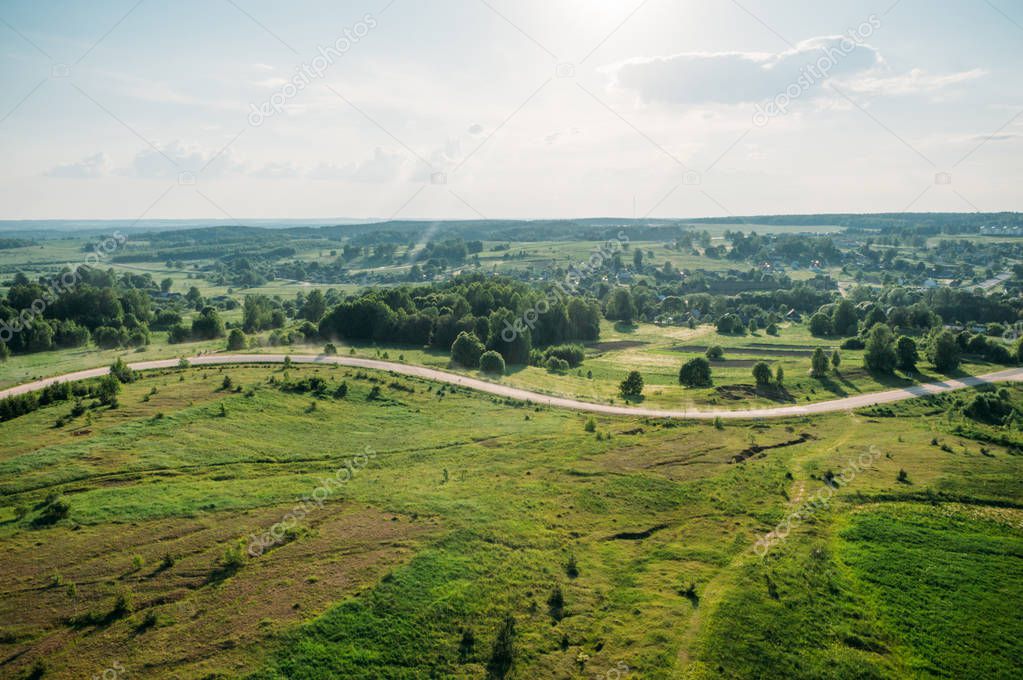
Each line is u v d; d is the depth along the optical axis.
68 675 29.39
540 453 64.25
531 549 43.53
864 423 82.81
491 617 35.94
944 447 67.44
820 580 41.28
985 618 38.03
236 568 38.75
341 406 76.00
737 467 61.78
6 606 33.62
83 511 43.56
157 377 82.06
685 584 40.19
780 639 35.25
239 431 63.38
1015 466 61.28
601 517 49.69
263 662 31.00
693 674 32.12
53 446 54.69
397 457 61.41
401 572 38.97
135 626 32.97
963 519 50.41
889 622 37.56
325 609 35.09
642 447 67.88
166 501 46.31
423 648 33.09
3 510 43.78
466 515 47.47
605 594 39.00
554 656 33.28
